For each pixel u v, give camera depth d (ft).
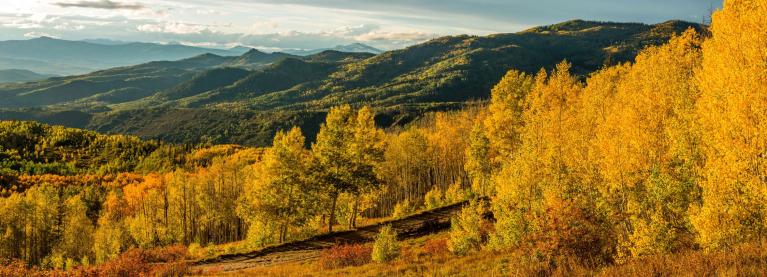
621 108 108.47
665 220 68.90
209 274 105.19
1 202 293.64
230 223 284.20
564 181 89.61
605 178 84.89
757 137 56.95
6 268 104.88
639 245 62.08
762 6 65.87
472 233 101.45
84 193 465.06
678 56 140.56
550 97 154.92
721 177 58.39
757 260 43.16
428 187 336.70
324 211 167.22
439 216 171.94
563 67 162.71
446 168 329.72
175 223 281.95
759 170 57.26
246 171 298.76
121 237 260.42
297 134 166.09
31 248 272.51
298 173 162.20
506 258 77.05
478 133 203.72
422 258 96.17
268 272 100.58
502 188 99.76
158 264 122.42
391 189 301.63
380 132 170.81
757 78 59.67
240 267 122.11
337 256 103.45
